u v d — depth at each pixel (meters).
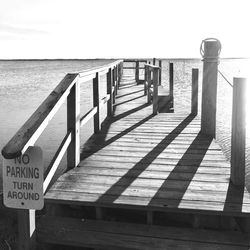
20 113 26.14
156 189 3.71
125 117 7.87
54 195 3.55
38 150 2.39
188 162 4.63
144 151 5.16
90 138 5.98
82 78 4.62
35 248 3.10
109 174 4.20
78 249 3.53
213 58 5.53
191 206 3.28
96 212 3.45
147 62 16.19
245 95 3.64
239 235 3.10
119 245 2.97
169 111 9.27
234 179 3.78
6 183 2.45
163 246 2.95
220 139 14.98
